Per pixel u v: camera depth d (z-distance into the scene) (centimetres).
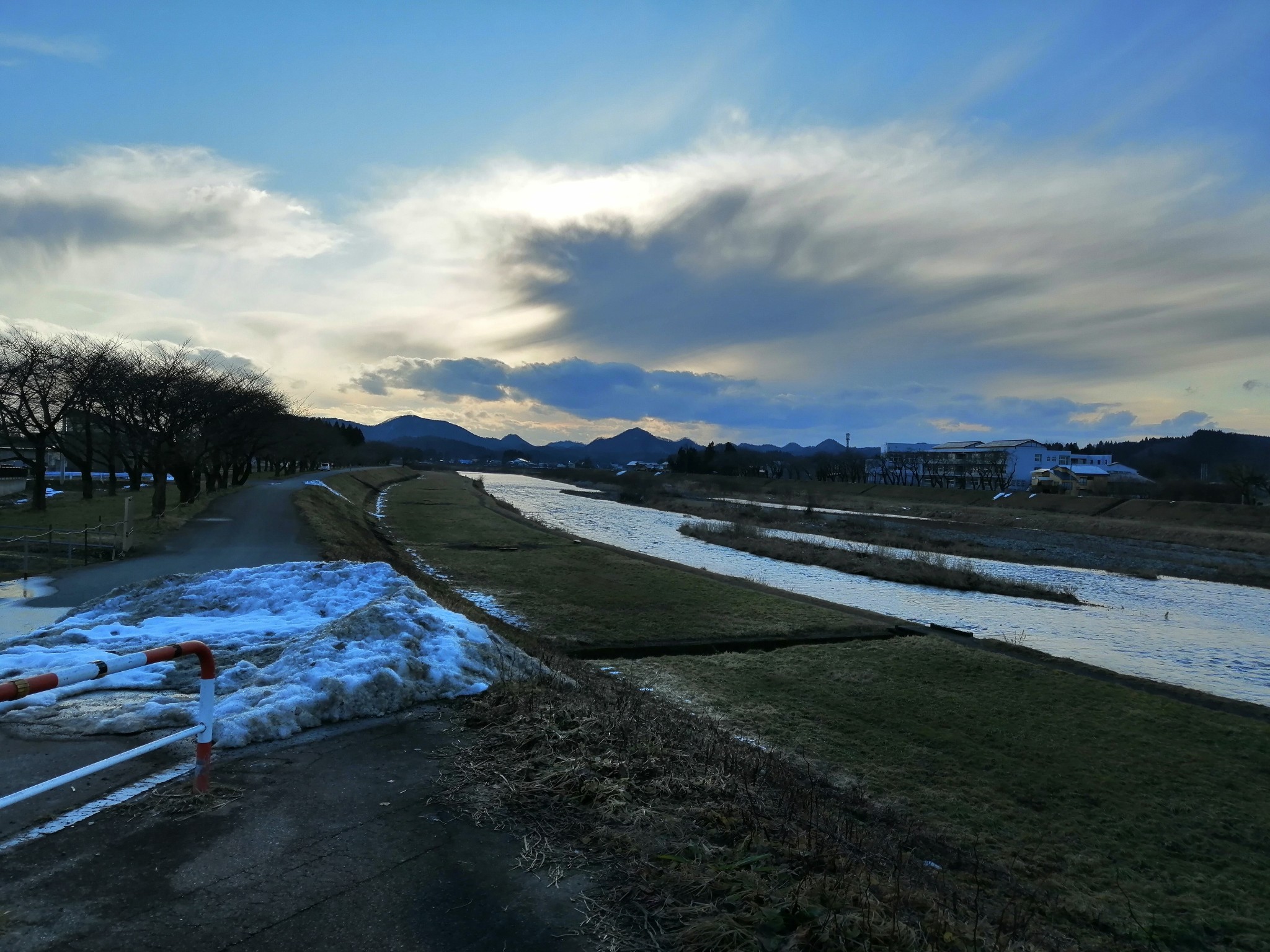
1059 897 775
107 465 4516
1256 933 743
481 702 719
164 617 1034
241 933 359
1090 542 5697
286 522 3108
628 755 622
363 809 498
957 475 11412
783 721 1278
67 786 505
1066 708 1433
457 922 379
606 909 397
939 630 2139
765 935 378
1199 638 2477
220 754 574
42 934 350
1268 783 1130
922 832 885
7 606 1488
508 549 3475
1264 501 7494
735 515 6512
